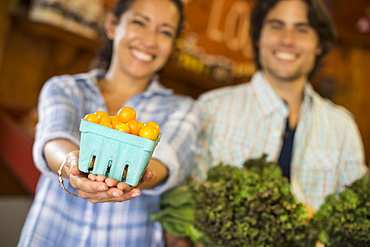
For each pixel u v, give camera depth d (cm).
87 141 81
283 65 178
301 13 176
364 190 120
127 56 148
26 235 133
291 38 175
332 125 193
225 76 420
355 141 198
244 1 410
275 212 111
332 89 323
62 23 322
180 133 139
